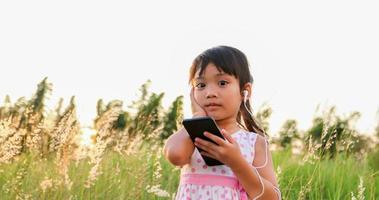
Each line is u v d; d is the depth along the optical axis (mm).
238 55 3254
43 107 7078
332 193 6828
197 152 3219
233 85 3195
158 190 5539
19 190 5680
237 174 2990
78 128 5730
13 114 7016
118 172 6402
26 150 6480
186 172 3256
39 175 6109
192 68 3266
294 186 6961
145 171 6375
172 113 10078
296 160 8062
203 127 2914
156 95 10086
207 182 3170
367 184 6582
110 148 6953
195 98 3244
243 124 3482
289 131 7434
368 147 8023
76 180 5824
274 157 8062
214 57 3180
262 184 3027
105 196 5973
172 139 3145
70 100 6828
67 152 5496
